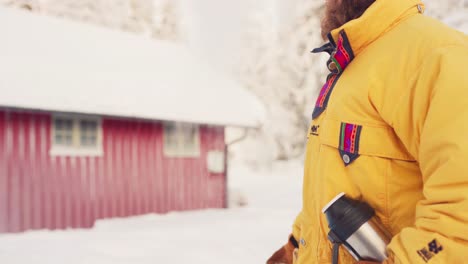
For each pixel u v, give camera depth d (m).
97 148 10.24
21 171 9.00
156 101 10.86
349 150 0.94
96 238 7.50
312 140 1.13
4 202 8.70
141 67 12.50
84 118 10.08
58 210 9.49
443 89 0.77
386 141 0.91
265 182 25.52
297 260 1.15
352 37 1.00
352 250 0.89
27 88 8.75
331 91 1.07
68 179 9.71
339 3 1.10
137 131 11.05
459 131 0.73
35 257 5.79
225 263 5.52
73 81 9.78
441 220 0.72
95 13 26.47
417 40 0.88
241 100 13.17
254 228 8.85
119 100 10.09
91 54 11.89
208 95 12.48
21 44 10.59
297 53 29.19
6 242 7.06
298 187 22.66
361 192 0.94
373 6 0.98
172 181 11.71
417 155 0.85
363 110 0.94
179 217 10.77
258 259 5.76
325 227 1.01
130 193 10.80
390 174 0.90
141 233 8.11
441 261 0.72
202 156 12.50
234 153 38.00
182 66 14.19
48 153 9.43
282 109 31.38
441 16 11.02
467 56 0.80
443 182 0.73
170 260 5.66
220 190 12.98
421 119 0.82
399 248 0.78
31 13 12.96
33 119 9.25
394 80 0.89
